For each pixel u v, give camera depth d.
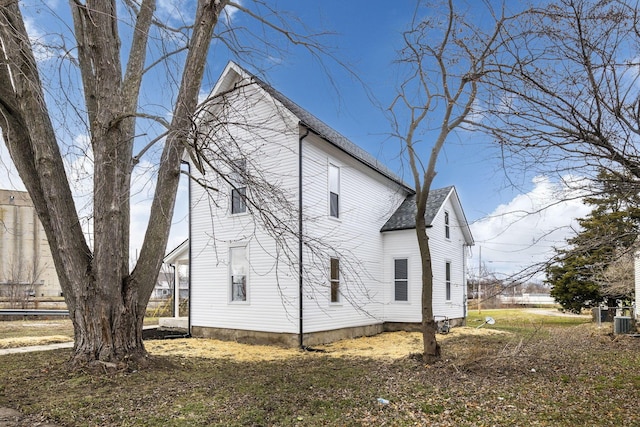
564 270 21.84
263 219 8.07
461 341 13.00
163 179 8.27
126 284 8.07
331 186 13.69
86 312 7.71
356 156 14.50
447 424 5.13
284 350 11.23
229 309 13.08
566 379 7.46
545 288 26.58
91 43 7.68
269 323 12.16
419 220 9.18
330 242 13.12
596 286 19.58
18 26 7.04
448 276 17.83
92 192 7.59
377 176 16.33
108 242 7.73
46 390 6.41
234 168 7.56
